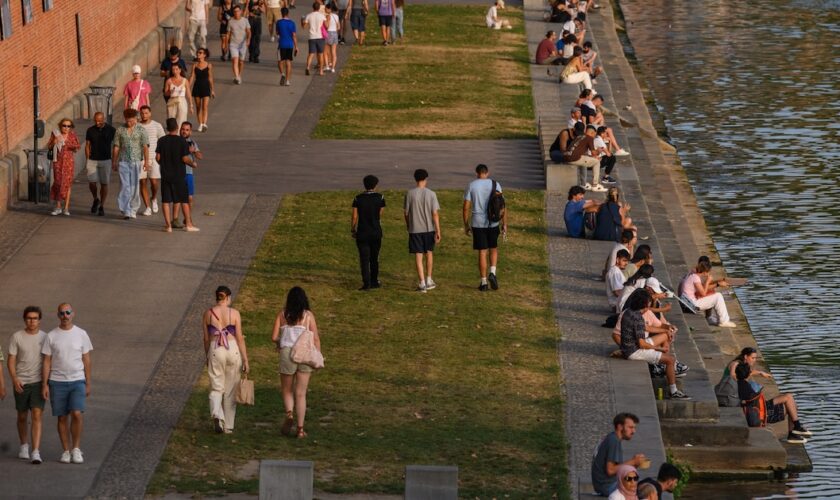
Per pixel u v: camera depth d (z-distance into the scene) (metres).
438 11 151.12
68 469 46.75
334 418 51.97
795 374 71.31
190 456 48.19
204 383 54.88
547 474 47.50
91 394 53.38
